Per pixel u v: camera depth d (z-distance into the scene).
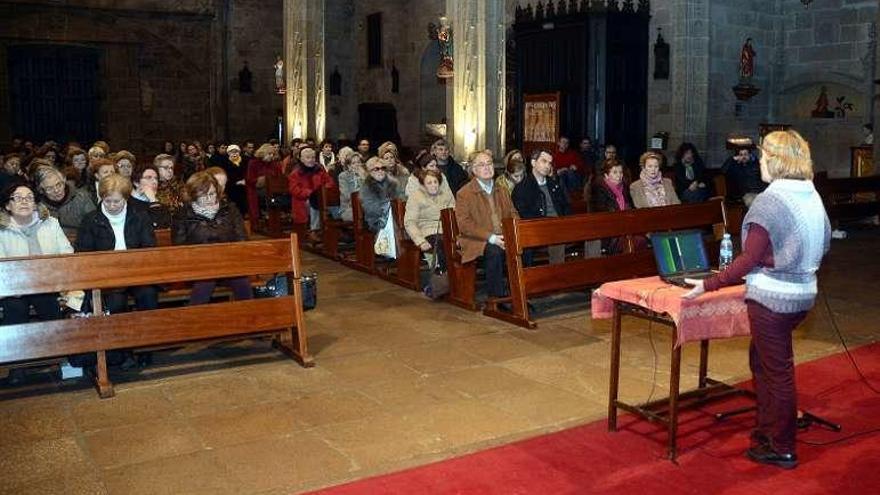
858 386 5.91
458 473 4.48
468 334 7.48
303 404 5.67
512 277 7.75
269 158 14.69
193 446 4.95
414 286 9.42
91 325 5.91
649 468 4.51
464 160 13.70
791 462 4.48
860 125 16.58
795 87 17.58
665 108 16.92
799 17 17.39
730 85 17.30
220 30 25.48
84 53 24.44
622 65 16.67
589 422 5.24
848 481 4.32
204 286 6.82
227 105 25.91
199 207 7.16
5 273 5.60
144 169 8.35
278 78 21.45
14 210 6.50
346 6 25.58
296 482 4.41
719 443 4.84
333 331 7.62
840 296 8.89
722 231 9.40
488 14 13.34
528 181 8.87
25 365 6.10
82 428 5.27
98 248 6.68
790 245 4.23
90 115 24.64
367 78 25.28
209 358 6.82
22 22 23.30
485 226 8.27
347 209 11.62
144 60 24.86
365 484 4.36
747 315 4.71
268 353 6.96
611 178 9.32
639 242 8.93
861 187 13.90
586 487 4.29
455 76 13.83
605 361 6.61
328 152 15.11
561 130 16.80
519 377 6.22
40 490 4.37
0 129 23.48
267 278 7.83
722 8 16.89
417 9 22.92
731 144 14.44
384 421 5.33
